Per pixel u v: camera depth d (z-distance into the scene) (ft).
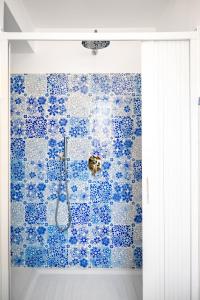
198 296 6.11
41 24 9.49
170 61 6.23
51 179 9.58
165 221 6.22
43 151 9.57
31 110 9.56
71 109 9.56
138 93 9.57
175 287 6.18
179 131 6.20
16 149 9.57
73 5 8.32
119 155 9.58
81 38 6.12
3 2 6.22
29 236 9.60
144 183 6.21
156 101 6.23
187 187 6.21
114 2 8.17
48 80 9.56
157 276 6.19
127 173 9.59
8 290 6.05
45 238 9.60
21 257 9.61
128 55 9.59
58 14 8.84
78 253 9.62
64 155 9.53
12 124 9.57
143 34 6.14
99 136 9.59
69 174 9.59
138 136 9.57
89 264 9.62
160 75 6.23
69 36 6.11
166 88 6.23
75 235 9.62
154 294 6.17
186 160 6.21
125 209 9.62
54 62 9.58
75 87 9.57
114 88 9.57
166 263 6.20
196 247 6.14
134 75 9.59
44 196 9.59
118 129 9.59
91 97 9.57
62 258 9.62
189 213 6.20
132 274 9.57
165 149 6.21
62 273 9.57
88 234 9.62
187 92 6.21
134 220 9.62
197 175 6.14
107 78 9.59
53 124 9.55
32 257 9.61
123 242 9.62
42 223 9.59
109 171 9.59
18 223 9.61
